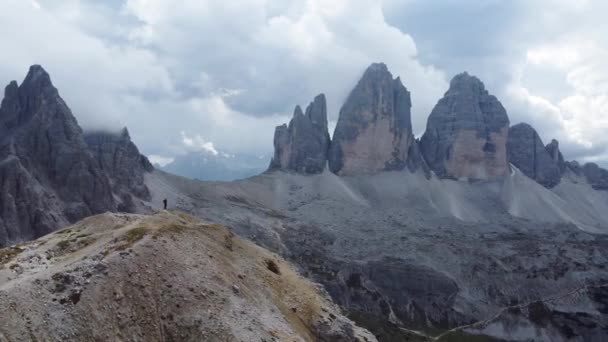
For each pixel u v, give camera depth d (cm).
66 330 5409
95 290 5872
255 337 6094
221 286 6675
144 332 5784
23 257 6856
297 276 8675
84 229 8025
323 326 7294
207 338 5897
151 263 6475
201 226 7925
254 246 8875
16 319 5278
